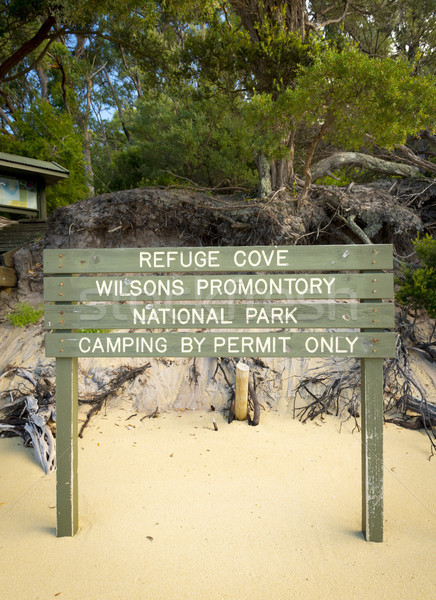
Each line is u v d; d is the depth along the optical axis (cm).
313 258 456
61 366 456
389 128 885
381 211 1123
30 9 1555
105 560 407
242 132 1096
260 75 1173
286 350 453
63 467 449
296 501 522
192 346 456
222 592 363
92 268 462
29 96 3209
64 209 1267
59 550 424
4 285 1250
